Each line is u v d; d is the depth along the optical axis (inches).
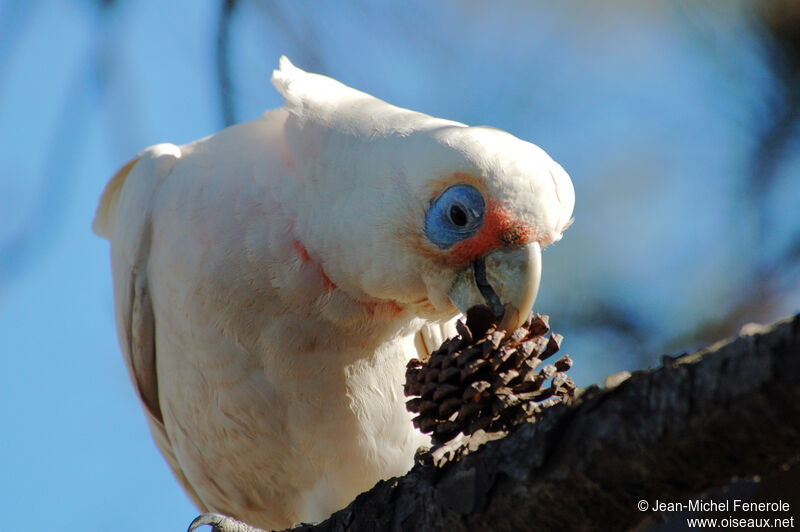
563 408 216.7
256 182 315.9
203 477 374.9
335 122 304.7
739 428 186.1
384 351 333.1
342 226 297.4
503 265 287.1
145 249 354.0
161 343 354.0
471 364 261.0
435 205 287.3
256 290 315.9
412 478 253.8
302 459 348.5
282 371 327.0
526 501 219.0
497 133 292.4
